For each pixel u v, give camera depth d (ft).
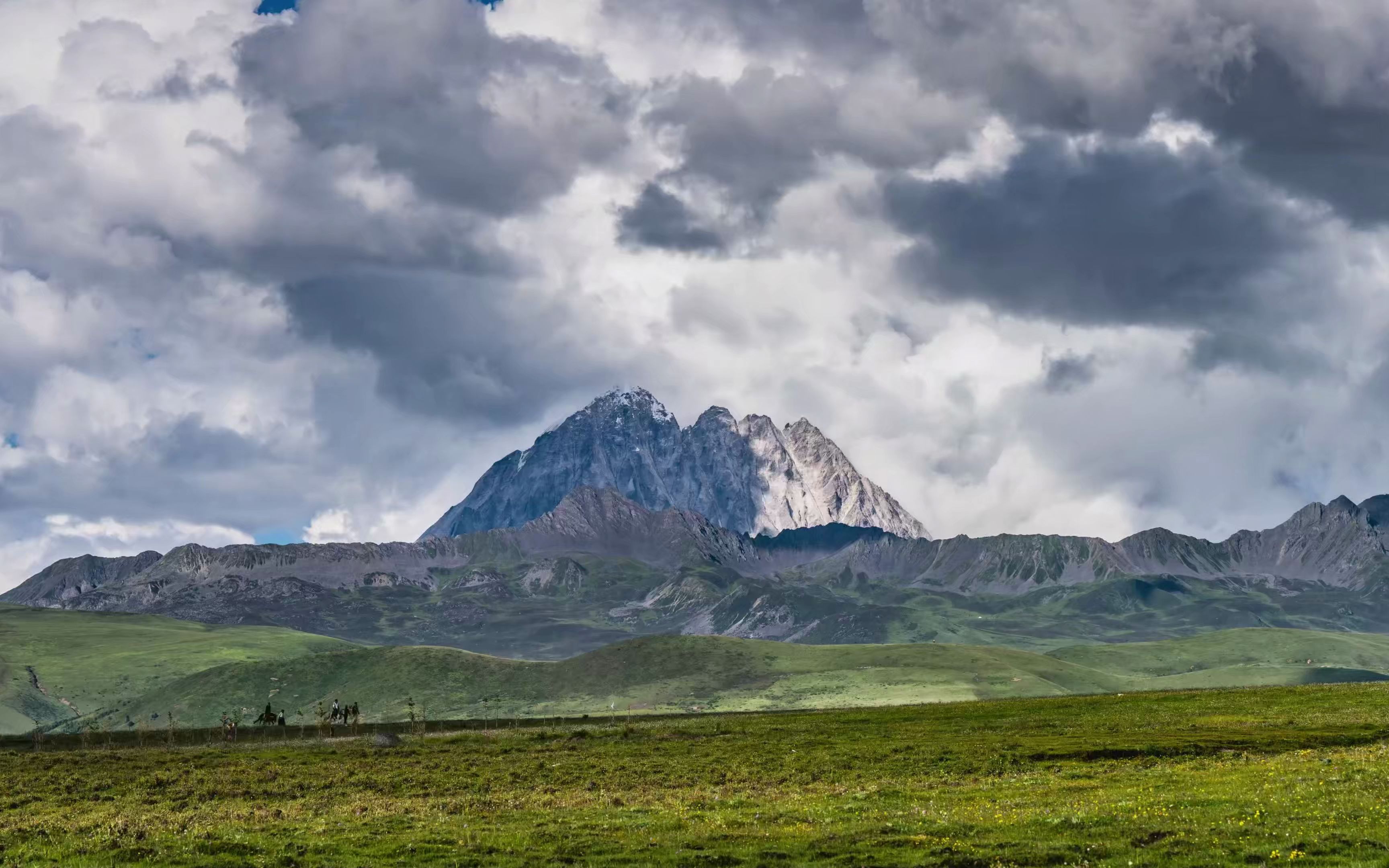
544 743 543.39
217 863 201.26
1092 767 333.01
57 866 200.95
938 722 592.19
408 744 570.05
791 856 198.80
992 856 189.47
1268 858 177.88
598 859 200.44
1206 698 640.99
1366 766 265.54
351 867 197.36
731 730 595.47
